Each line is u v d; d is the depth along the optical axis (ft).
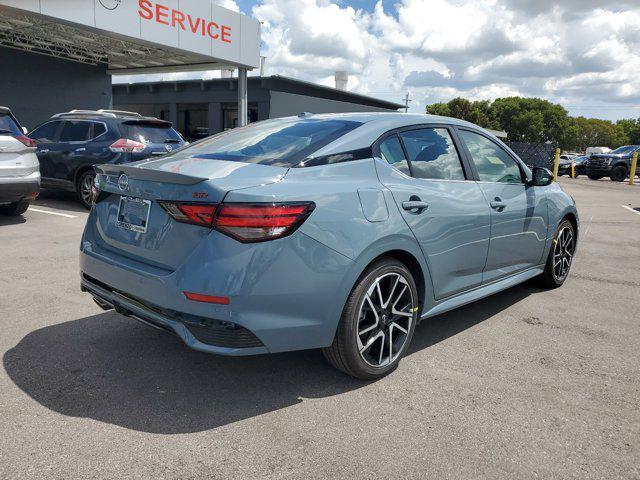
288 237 7.96
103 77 56.59
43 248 19.43
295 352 10.89
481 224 11.68
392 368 10.05
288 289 8.04
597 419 8.54
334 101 90.22
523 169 13.91
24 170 23.30
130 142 27.78
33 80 50.37
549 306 14.57
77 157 28.66
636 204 44.42
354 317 8.95
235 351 7.89
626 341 12.02
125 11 37.86
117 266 8.97
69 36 44.50
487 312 13.92
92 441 7.54
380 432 7.98
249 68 50.52
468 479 6.93
